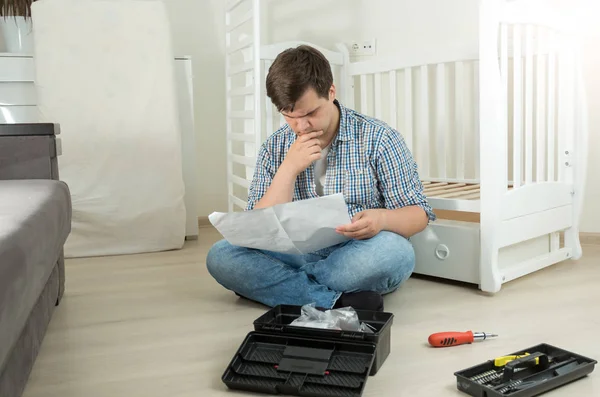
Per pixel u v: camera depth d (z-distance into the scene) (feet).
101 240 7.93
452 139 8.84
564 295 5.69
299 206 4.44
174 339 4.69
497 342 4.49
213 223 4.65
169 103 8.13
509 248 6.19
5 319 2.31
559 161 6.87
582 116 6.94
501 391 3.54
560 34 6.69
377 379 3.87
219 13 9.68
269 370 3.82
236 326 4.96
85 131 7.81
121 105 7.94
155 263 7.41
